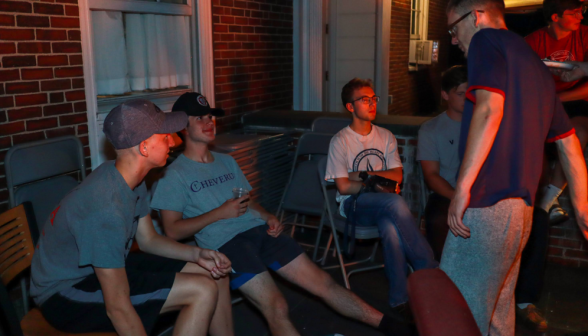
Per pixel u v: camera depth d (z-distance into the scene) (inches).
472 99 73.9
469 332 31.0
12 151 106.5
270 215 110.5
